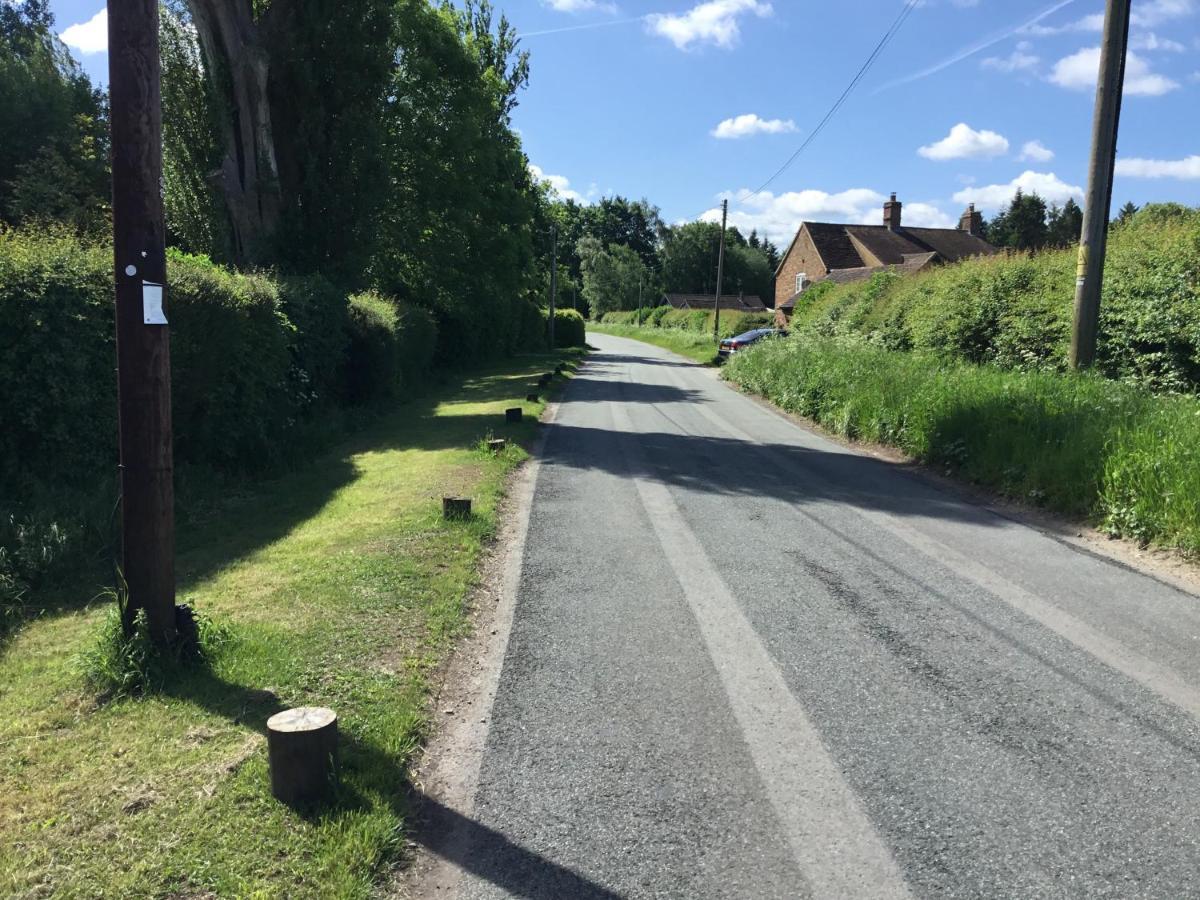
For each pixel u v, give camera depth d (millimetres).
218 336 8242
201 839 2760
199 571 5758
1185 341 10117
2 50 23406
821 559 6340
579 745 3525
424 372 22531
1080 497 7590
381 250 23312
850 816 3008
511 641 4680
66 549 5559
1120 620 5012
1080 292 10492
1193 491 6391
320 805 2951
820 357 17516
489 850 2818
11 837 2758
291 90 16500
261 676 4008
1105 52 9906
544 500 8445
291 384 11672
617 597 5445
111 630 3992
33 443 6535
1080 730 3650
